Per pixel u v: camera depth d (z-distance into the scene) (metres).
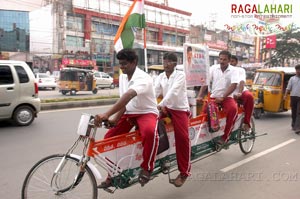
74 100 12.30
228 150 5.95
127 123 3.44
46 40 37.47
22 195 3.06
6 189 3.91
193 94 4.69
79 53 34.94
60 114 9.77
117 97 14.26
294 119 8.16
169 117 3.84
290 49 38.62
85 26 36.38
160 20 44.34
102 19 37.84
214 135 4.87
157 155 3.65
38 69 35.75
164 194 3.87
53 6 35.78
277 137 7.30
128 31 7.55
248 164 5.14
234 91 5.31
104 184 3.29
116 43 7.50
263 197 3.83
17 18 37.78
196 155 4.53
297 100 7.88
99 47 37.22
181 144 3.82
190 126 4.31
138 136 3.44
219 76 5.09
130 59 3.14
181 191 3.97
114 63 27.62
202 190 4.02
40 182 3.07
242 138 5.53
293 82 8.02
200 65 4.92
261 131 8.10
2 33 37.09
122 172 3.34
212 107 4.66
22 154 5.43
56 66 34.41
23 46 38.44
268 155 5.69
